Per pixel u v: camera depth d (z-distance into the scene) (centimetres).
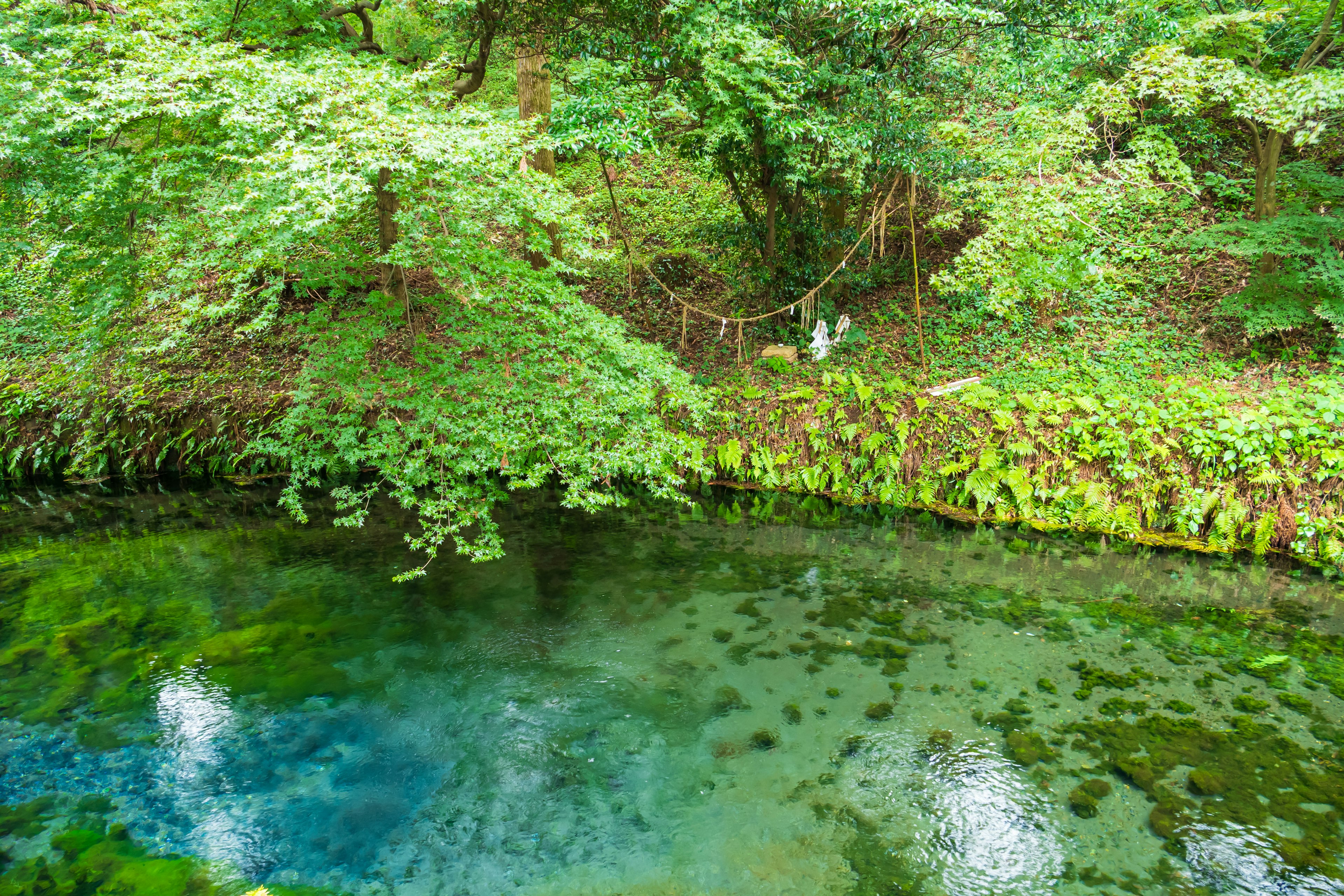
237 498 1062
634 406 661
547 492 1081
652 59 840
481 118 548
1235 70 714
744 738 515
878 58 917
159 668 615
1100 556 820
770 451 1051
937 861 402
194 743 516
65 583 787
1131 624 669
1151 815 429
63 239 648
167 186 618
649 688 581
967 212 1284
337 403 737
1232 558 795
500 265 570
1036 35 893
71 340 866
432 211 533
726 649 636
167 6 634
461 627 685
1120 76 977
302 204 431
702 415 969
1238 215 998
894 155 956
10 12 617
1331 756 479
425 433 620
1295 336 952
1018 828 423
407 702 568
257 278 839
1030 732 511
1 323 1122
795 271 1180
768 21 888
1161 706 539
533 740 520
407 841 427
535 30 956
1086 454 878
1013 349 1077
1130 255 1103
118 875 395
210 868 403
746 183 1219
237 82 496
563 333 638
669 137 1036
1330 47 845
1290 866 389
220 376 1173
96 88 489
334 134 490
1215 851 401
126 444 1131
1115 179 930
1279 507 792
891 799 451
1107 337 1048
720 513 988
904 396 1015
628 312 1336
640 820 441
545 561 835
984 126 1169
